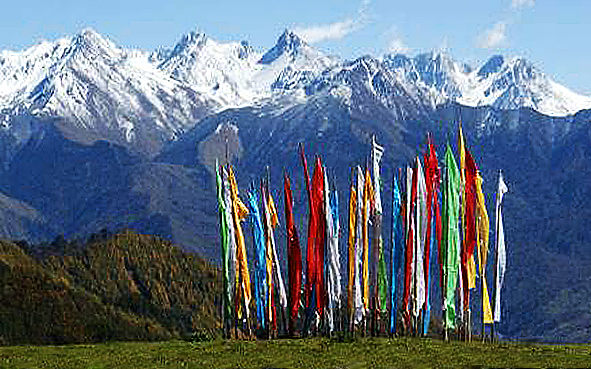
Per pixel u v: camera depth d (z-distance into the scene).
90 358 61.81
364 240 80.62
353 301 80.25
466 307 75.50
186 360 59.94
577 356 59.25
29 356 63.31
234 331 82.50
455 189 76.56
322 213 80.69
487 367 55.44
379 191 80.62
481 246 75.31
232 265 82.00
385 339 70.50
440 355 60.28
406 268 79.19
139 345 68.88
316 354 61.25
